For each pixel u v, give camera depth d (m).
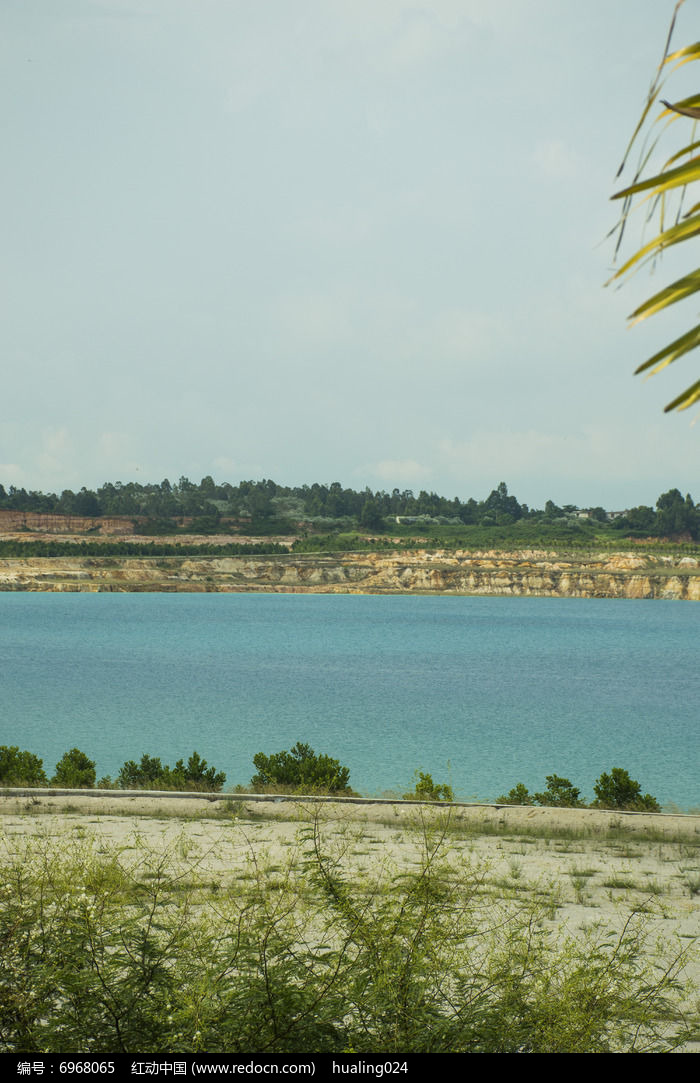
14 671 69.31
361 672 73.06
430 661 84.69
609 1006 4.46
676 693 60.78
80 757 22.38
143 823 14.44
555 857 12.55
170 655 85.81
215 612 168.75
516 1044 3.98
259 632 119.94
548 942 7.38
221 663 78.62
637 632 133.88
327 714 47.34
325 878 5.02
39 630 117.12
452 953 4.55
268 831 13.67
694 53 1.74
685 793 27.94
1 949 4.05
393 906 4.68
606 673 75.62
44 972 3.99
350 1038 3.92
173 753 34.09
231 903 5.15
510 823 14.90
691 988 6.28
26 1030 3.88
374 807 15.88
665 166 1.87
